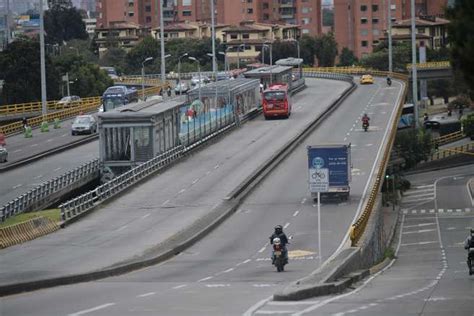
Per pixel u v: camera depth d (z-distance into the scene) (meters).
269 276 116.56
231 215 176.62
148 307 83.50
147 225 163.38
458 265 153.25
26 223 154.75
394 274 130.38
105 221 168.62
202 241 153.75
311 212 176.12
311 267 125.88
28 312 82.25
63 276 107.06
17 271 119.44
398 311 80.62
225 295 92.19
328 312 79.56
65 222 164.88
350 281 107.38
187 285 104.25
